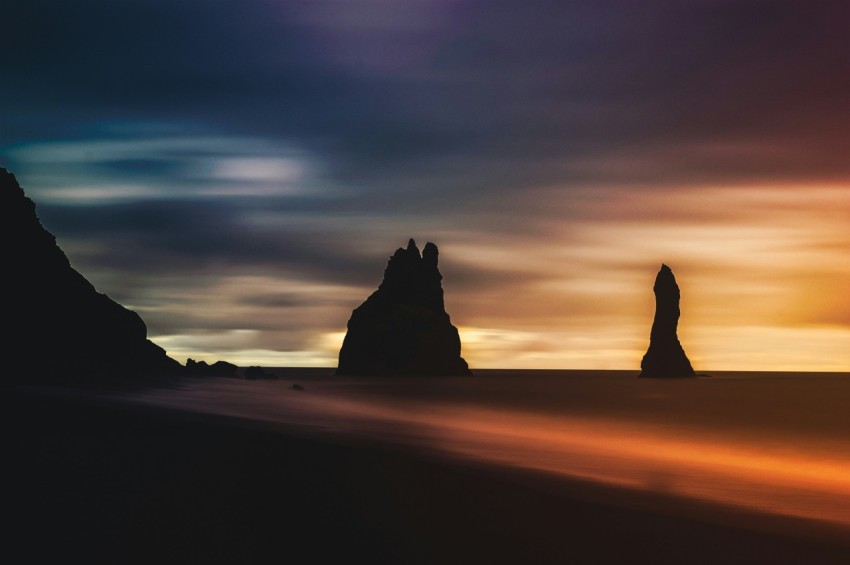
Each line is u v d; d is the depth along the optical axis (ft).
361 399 314.14
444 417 226.99
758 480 107.34
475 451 119.65
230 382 349.61
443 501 64.80
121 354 302.45
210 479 66.80
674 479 101.65
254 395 268.82
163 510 55.47
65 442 84.02
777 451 159.63
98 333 296.51
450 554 49.80
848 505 87.25
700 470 115.85
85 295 305.53
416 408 273.54
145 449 81.51
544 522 60.29
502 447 131.54
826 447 168.86
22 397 142.10
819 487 104.22
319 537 51.34
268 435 99.71
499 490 71.67
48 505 55.67
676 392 549.54
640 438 179.52
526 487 75.36
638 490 84.94
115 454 77.30
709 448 162.20
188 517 54.08
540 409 300.61
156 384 256.32
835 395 509.76
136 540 48.26
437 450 114.62
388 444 116.67
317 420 168.04
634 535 58.59
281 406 216.54
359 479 71.67
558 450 132.57
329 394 352.69
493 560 49.24
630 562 51.62
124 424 104.32
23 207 299.38
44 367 233.96
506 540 54.13
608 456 128.26
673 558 53.36
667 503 75.82
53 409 121.08
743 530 62.90
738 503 82.48
